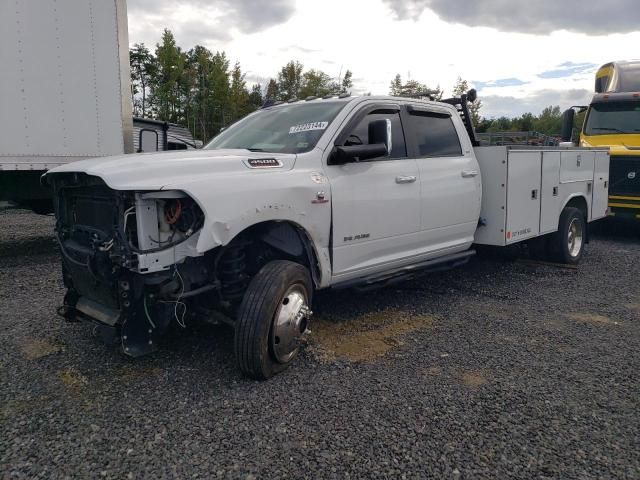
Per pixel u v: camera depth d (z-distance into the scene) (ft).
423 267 18.08
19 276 22.30
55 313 17.35
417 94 20.66
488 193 20.90
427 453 9.65
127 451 9.66
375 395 11.85
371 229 15.81
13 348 14.42
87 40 25.23
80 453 9.59
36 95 23.81
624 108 36.94
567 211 25.25
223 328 15.97
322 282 14.51
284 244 13.60
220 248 12.58
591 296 20.31
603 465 9.35
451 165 19.03
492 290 21.04
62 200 13.53
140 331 11.88
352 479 8.91
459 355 14.23
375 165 16.11
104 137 26.23
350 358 13.94
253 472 9.09
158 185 11.03
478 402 11.56
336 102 16.43
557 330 16.34
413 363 13.66
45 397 11.67
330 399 11.65
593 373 13.15
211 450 9.71
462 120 21.40
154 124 36.63
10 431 10.28
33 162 23.99
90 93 25.54
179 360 13.73
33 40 23.52
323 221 14.21
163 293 11.67
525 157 21.48
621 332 16.22
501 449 9.80
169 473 9.05
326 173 14.52
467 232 20.34
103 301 12.46
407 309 18.34
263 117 17.69
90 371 13.01
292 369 13.21
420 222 17.66
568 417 10.96
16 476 8.93
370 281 16.08
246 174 12.53
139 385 12.28
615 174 34.53
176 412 11.05
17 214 43.37
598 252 30.01
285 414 10.98
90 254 12.04
